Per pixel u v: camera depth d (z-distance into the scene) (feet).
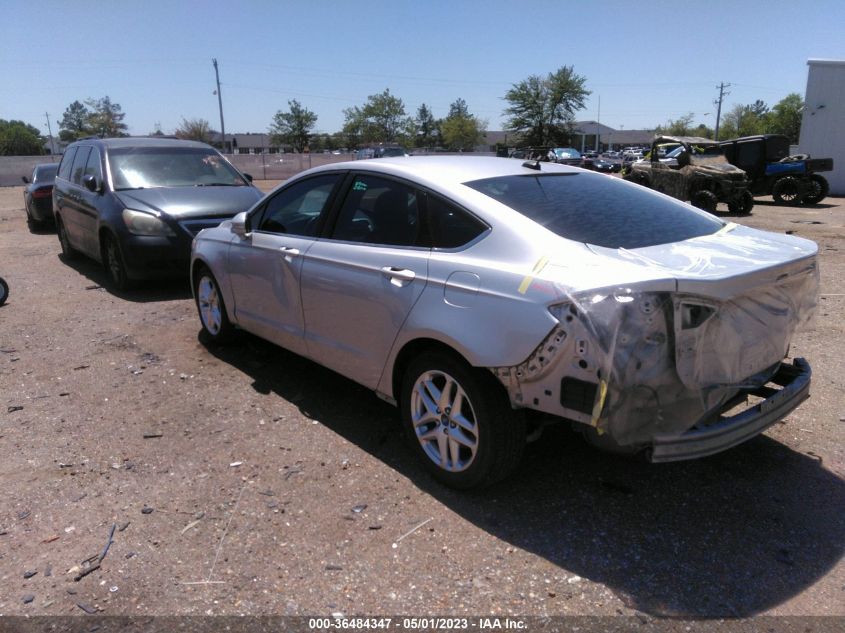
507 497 10.63
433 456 11.07
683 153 60.75
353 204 12.75
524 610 8.18
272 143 262.88
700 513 10.16
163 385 15.55
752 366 9.76
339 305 12.44
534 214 10.28
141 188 25.43
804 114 78.95
